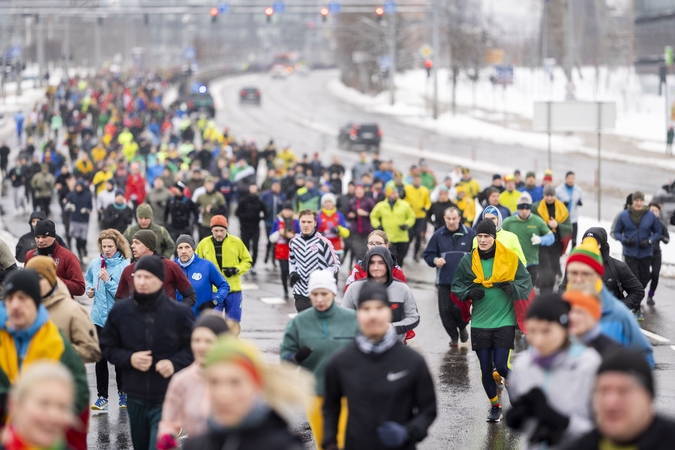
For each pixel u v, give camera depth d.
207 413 11.89
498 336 26.59
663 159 126.00
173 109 192.62
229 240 34.31
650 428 11.73
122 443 25.03
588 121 67.94
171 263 26.64
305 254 32.38
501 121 181.75
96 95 193.62
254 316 42.94
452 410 28.22
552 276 44.47
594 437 12.04
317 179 79.19
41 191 75.94
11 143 152.38
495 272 26.42
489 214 34.19
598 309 16.59
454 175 74.25
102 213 65.94
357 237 55.00
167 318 20.48
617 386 11.58
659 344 37.03
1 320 18.17
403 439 16.02
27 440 11.92
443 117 186.62
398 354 16.75
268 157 107.25
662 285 50.38
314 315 21.06
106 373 28.19
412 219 52.47
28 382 11.82
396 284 24.83
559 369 15.21
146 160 116.00
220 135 127.25
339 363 16.89
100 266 28.72
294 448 11.40
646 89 183.12
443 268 36.41
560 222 44.12
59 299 20.86
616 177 112.06
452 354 35.69
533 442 15.20
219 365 11.18
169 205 54.56
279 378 11.87
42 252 28.16
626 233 43.25
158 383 20.47
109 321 20.69
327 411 17.08
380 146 153.38
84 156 91.75
